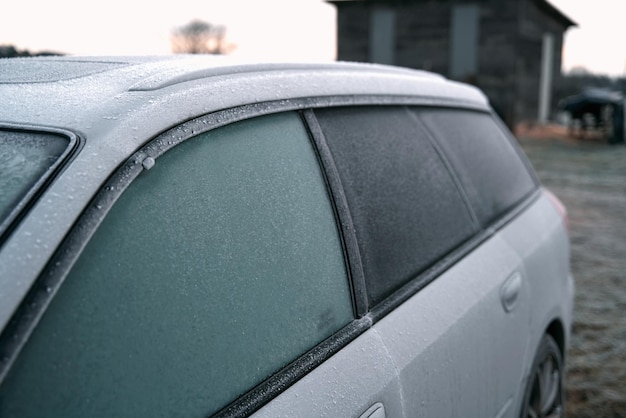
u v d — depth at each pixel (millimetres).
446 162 1970
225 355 1020
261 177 1212
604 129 19031
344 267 1334
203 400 964
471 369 1671
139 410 878
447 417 1537
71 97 1124
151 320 930
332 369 1184
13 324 781
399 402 1308
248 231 1140
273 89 1329
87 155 949
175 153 1062
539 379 2430
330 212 1350
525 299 2111
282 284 1170
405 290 1498
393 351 1337
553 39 26406
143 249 955
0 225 849
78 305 849
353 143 1521
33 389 775
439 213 1802
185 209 1042
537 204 2654
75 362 825
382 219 1516
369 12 23109
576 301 4793
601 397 3281
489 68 21406
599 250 6418
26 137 1001
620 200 9492
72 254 856
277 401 1062
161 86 1134
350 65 1760
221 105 1178
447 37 21922
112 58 1525
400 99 1850
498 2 20859
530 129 22328
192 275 1013
